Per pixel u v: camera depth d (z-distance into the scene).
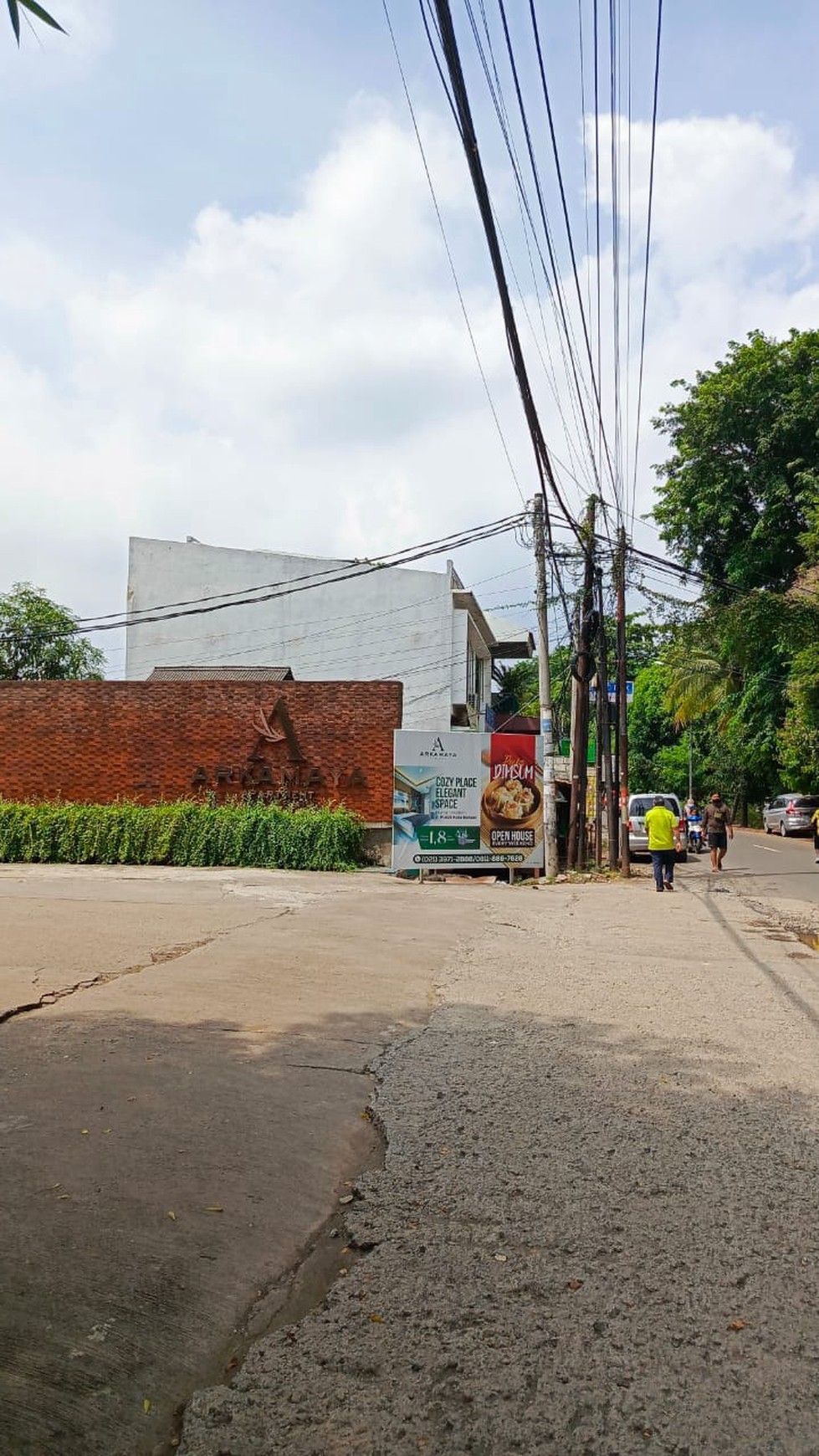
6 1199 4.01
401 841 19.86
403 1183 4.36
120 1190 4.14
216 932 11.32
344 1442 2.70
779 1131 5.07
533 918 13.68
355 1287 3.49
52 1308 3.26
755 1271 3.63
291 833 20.72
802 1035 7.09
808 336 32.66
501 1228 3.94
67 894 15.02
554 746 20.14
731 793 48.22
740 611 31.31
